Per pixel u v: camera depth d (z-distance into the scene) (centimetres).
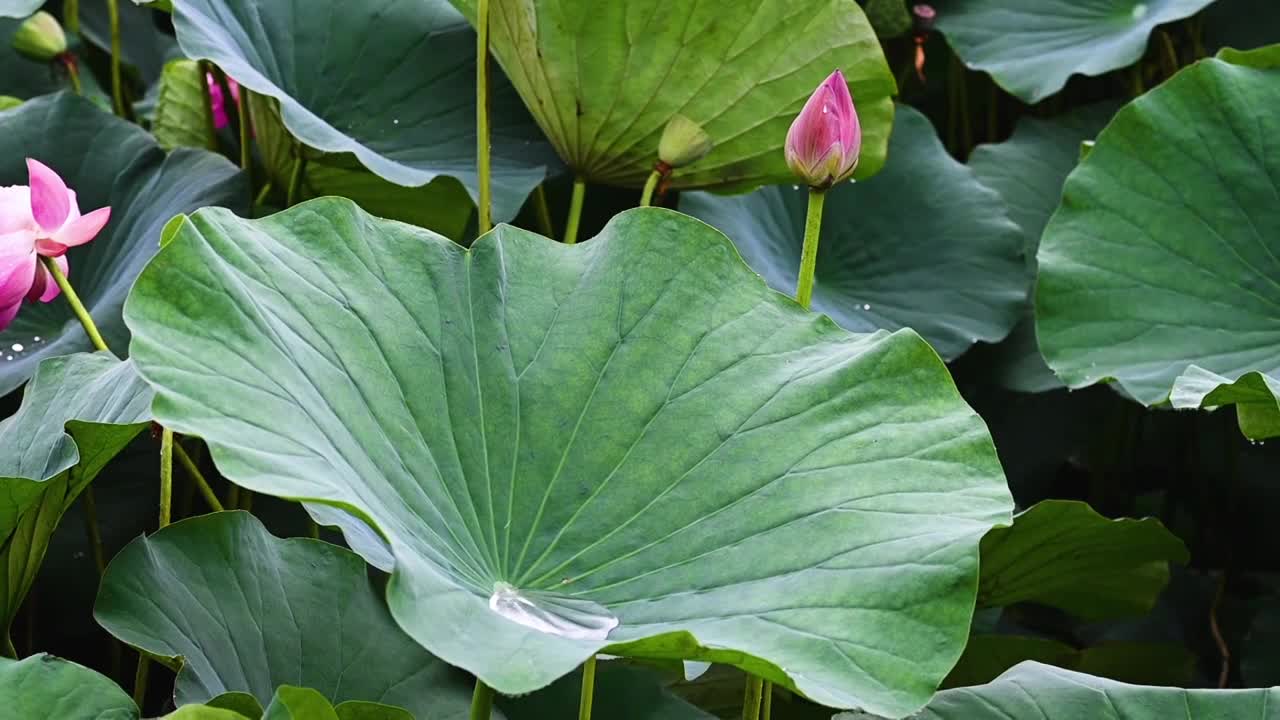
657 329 354
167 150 437
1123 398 436
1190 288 400
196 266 340
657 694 370
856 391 350
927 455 346
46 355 388
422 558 335
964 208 427
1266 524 437
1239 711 355
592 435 350
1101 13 435
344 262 350
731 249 358
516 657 329
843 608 337
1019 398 435
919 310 421
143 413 353
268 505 404
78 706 346
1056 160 441
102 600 356
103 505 399
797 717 391
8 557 355
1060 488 450
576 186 404
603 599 342
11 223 365
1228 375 394
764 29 386
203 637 357
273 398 338
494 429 350
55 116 407
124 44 564
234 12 402
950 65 473
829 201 428
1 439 366
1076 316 402
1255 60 405
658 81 390
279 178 419
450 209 411
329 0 409
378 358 347
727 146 396
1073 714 356
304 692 337
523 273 356
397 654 363
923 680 333
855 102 395
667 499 347
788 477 346
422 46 411
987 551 390
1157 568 400
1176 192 402
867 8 438
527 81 395
